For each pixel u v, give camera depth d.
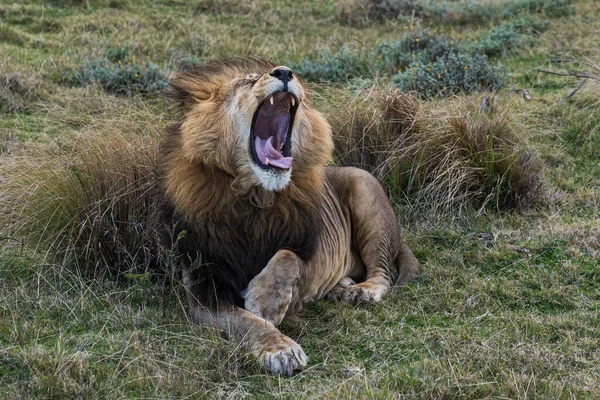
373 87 17.41
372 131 16.55
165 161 11.52
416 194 15.66
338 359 10.35
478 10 28.86
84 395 9.00
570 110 19.33
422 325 11.37
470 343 10.57
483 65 21.59
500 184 15.57
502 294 12.20
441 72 21.25
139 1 29.03
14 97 19.48
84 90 20.45
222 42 25.41
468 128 16.16
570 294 12.20
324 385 9.52
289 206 11.25
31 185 13.27
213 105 10.98
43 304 11.31
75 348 10.04
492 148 16.08
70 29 25.41
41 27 25.47
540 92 21.12
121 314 11.12
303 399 9.20
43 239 12.90
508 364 9.98
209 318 10.78
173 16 27.77
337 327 11.19
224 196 10.98
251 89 10.68
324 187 13.05
